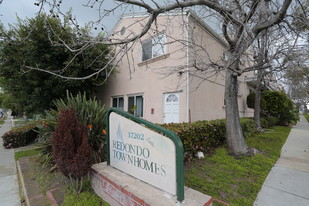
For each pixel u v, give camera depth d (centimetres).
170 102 650
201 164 376
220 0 382
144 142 206
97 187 247
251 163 381
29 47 605
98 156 343
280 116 1203
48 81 682
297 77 632
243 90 1126
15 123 1853
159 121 679
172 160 173
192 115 616
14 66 681
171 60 650
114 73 864
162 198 170
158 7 288
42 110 770
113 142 262
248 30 311
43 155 383
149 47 746
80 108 377
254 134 732
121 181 210
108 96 1003
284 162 411
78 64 677
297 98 1875
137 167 216
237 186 284
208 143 471
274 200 250
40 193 266
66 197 240
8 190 302
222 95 878
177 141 169
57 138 234
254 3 358
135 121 229
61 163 229
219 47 831
